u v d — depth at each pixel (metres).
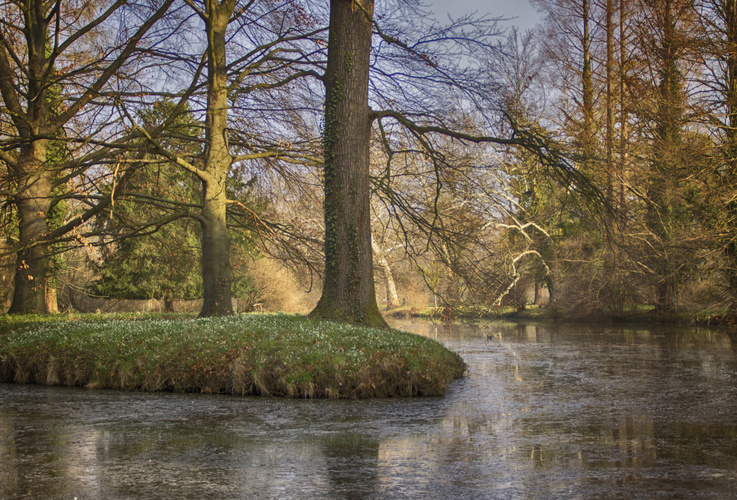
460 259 18.72
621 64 28.73
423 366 10.80
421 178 19.73
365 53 15.27
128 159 16.72
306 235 23.27
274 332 12.07
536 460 6.27
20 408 9.37
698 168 26.58
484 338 25.31
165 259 28.44
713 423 8.23
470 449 6.77
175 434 7.54
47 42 25.48
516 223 38.34
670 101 27.30
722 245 27.92
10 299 32.78
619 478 5.59
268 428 7.89
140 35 18.02
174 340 12.14
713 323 30.80
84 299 42.31
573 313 38.06
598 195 15.35
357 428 7.90
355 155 14.98
